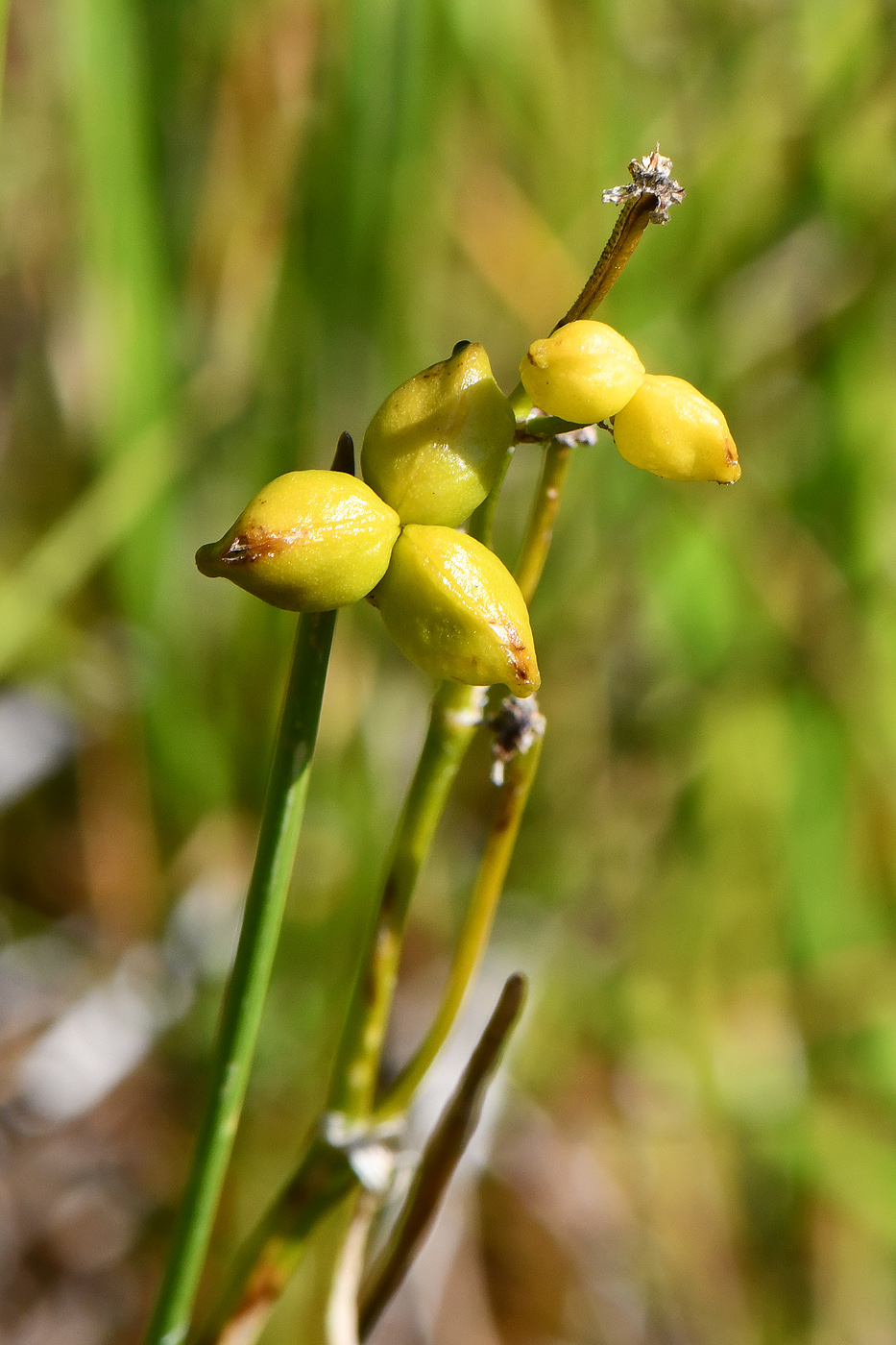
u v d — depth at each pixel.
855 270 0.31
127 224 0.27
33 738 0.30
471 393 0.16
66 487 0.32
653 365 0.31
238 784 0.30
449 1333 0.30
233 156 0.28
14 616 0.27
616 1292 0.32
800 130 0.31
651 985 0.33
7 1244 0.29
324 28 0.27
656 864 0.34
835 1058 0.33
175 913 0.31
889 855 0.34
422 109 0.26
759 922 0.34
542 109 0.30
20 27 0.29
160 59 0.28
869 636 0.33
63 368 0.30
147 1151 0.31
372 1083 0.17
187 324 0.29
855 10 0.30
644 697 0.33
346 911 0.29
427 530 0.16
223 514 0.30
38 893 0.33
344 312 0.27
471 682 0.16
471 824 0.33
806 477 0.33
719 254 0.31
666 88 0.32
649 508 0.32
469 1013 0.30
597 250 0.31
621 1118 0.32
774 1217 0.33
